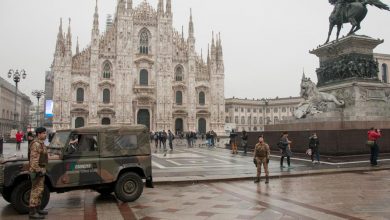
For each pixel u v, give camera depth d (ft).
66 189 44.45
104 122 276.82
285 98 426.51
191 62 298.35
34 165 38.01
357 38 104.01
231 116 418.31
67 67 265.54
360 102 101.04
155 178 63.46
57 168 43.06
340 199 45.32
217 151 144.66
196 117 299.17
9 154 115.34
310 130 98.12
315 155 91.86
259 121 432.25
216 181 62.80
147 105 286.25
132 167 47.62
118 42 280.51
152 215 38.70
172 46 297.74
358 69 103.65
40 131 39.29
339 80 107.24
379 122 98.63
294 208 40.65
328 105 104.99
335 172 71.26
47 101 254.47
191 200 46.50
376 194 48.44
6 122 422.82
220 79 304.91
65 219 37.65
